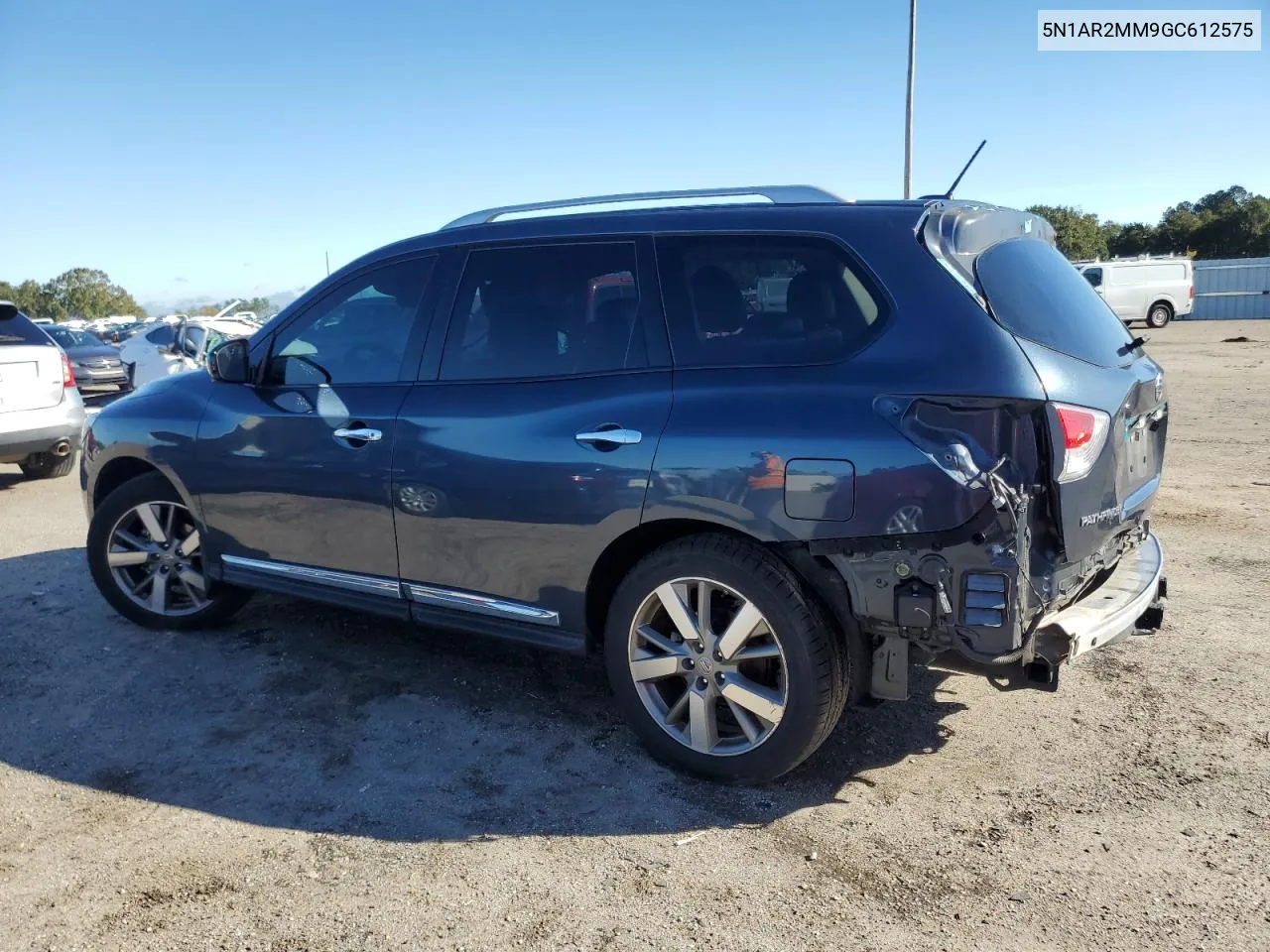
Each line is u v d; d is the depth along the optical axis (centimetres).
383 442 392
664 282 348
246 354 442
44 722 398
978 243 323
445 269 400
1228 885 282
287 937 266
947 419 290
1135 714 391
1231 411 1203
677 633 350
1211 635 470
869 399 299
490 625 383
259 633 495
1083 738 372
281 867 298
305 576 431
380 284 417
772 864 296
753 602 319
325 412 412
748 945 260
